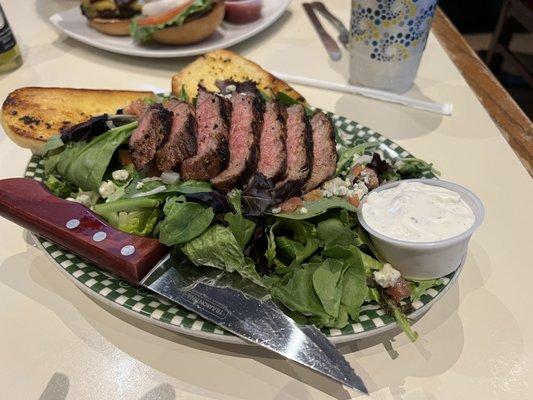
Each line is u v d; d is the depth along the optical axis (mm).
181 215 239
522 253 284
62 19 502
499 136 374
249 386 226
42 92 348
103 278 238
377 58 396
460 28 885
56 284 270
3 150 367
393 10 363
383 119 394
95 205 269
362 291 224
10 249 289
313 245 241
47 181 287
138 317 223
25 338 243
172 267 238
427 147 364
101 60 473
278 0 535
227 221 237
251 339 209
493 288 266
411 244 219
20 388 223
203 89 316
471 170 343
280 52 483
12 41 449
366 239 245
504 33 621
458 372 229
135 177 274
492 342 241
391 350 238
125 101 354
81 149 281
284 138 273
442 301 260
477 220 229
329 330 218
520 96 698
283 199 250
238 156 267
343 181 270
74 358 235
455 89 427
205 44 464
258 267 242
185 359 236
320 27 513
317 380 228
